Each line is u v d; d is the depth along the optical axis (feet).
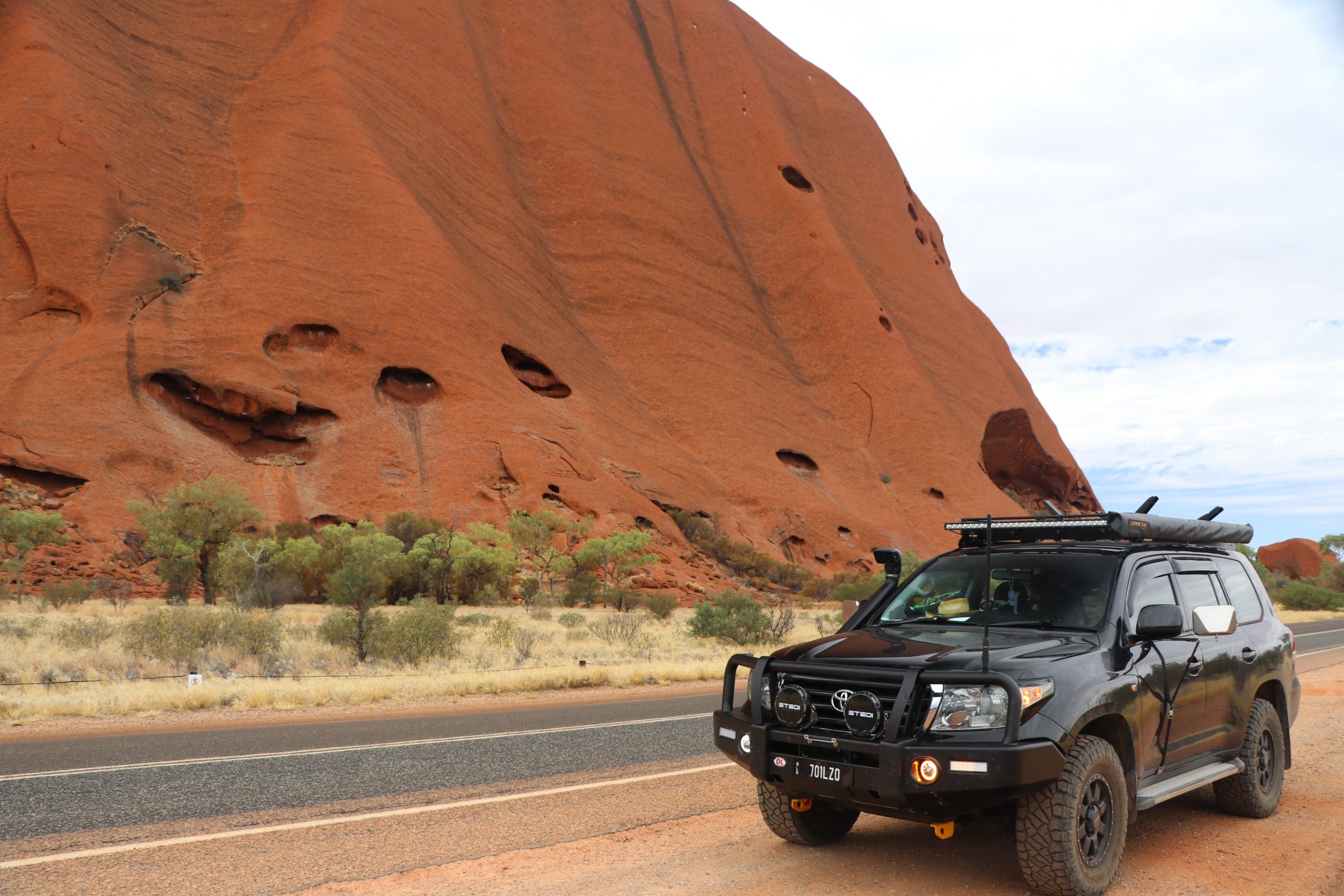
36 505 180.04
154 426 208.13
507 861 15.74
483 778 22.88
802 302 403.13
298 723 33.60
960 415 412.77
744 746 15.43
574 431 266.57
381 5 347.56
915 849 16.69
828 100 499.10
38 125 250.37
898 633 16.99
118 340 219.00
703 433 321.11
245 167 281.74
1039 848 13.65
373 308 259.60
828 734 14.33
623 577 199.11
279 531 189.98
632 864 15.65
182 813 19.12
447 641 60.59
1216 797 19.70
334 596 85.10
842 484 340.59
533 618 121.39
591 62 417.90
